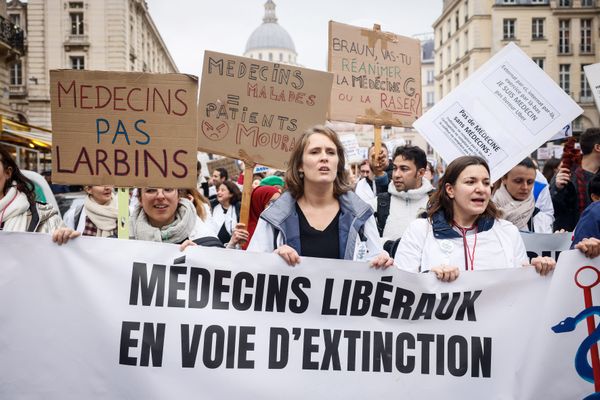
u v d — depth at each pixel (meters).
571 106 4.09
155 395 2.77
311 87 4.14
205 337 2.84
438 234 3.17
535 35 44.75
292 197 3.17
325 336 2.91
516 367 2.95
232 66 4.07
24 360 2.72
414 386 2.92
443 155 4.13
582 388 2.94
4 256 2.74
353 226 3.09
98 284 2.79
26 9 42.91
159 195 3.22
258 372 2.85
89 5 39.94
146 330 2.80
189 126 3.08
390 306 2.96
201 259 2.87
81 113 3.07
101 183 3.09
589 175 4.87
